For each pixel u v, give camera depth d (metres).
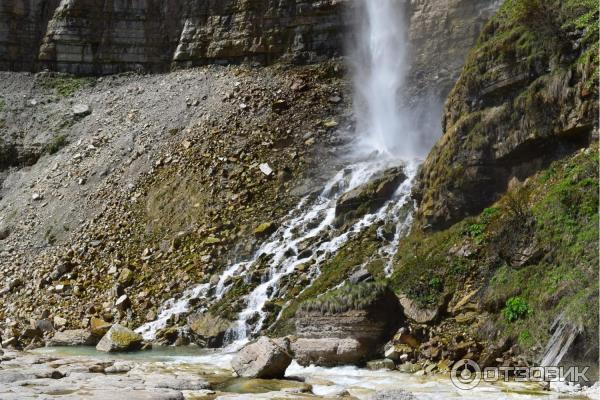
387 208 18.48
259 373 11.34
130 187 24.62
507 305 11.84
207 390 10.27
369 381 10.98
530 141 14.12
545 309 11.26
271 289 17.19
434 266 13.88
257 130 25.06
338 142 24.03
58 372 11.55
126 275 20.05
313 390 10.44
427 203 15.82
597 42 13.27
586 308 10.40
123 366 12.63
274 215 20.69
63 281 21.00
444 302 13.02
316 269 17.33
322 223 19.52
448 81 23.77
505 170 14.74
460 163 15.18
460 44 24.86
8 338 18.08
